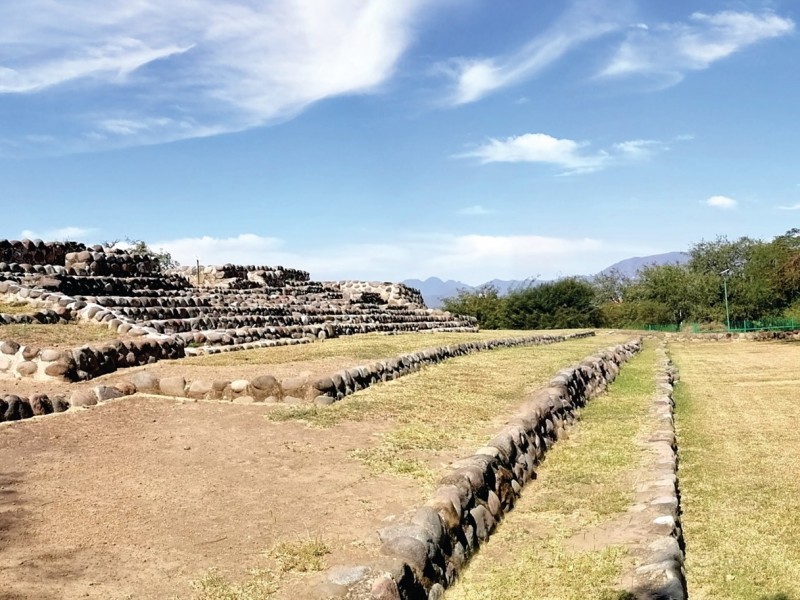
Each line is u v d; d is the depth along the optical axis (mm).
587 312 56812
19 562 5305
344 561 5574
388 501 7141
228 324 20672
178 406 10742
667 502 8016
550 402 12211
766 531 7672
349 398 11898
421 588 5516
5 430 9023
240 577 5270
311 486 7504
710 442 12227
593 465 10047
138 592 4961
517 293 57688
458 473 7441
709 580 6469
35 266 19672
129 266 23750
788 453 11273
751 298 58750
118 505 6629
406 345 20016
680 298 65375
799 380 21531
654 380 20344
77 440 8758
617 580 6082
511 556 6816
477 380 14992
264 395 11250
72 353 12016
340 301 33625
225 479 7574
